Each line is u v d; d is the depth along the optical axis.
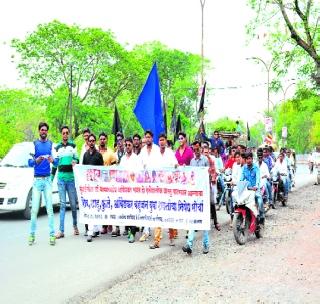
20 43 40.16
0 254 9.15
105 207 10.79
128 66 43.03
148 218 10.35
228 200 15.22
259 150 14.75
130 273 7.88
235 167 13.71
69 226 12.70
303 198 20.92
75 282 7.25
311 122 80.44
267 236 11.50
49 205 10.17
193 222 9.84
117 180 10.66
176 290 6.96
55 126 41.19
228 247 10.16
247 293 6.78
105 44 41.03
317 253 9.35
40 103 41.09
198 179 9.90
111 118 42.06
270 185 15.20
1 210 14.48
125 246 10.02
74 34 40.38
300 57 25.12
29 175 14.19
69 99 35.94
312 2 21.42
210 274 7.86
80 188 11.03
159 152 10.50
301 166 61.09
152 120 11.66
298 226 12.98
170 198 10.12
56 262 8.50
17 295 6.63
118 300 6.52
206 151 12.25
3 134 43.97
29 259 8.73
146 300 6.51
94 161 11.39
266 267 8.30
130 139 10.90
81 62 40.00
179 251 9.74
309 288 7.00
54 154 11.05
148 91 11.70
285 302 6.38
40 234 11.42
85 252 9.36
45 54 40.19
